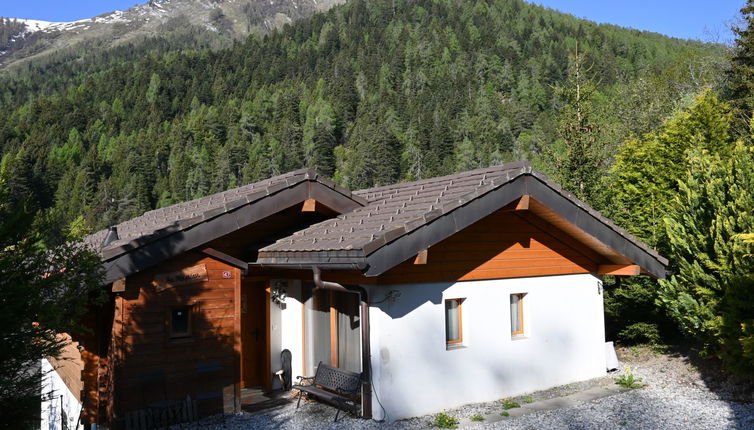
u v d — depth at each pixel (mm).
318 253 8203
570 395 9984
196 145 114250
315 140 110062
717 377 10445
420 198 9594
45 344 5816
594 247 10805
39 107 136125
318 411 9320
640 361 12469
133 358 8477
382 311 8617
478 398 9555
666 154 17141
